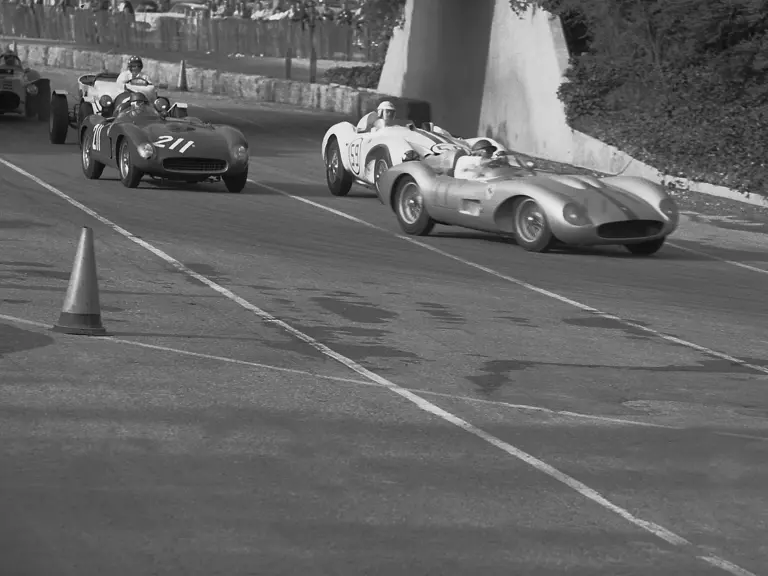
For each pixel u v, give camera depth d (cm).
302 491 1089
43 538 945
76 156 4381
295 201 3594
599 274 2606
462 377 1606
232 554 930
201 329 1811
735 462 1271
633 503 1115
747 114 4862
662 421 1431
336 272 2427
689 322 2138
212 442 1226
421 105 5609
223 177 3672
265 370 1566
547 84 5547
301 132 5984
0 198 3209
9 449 1161
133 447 1192
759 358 1872
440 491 1112
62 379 1446
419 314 2052
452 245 2905
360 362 1658
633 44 5472
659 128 4959
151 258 2442
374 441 1265
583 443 1309
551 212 2764
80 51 9644
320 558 932
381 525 1012
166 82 8719
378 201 3725
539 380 1617
